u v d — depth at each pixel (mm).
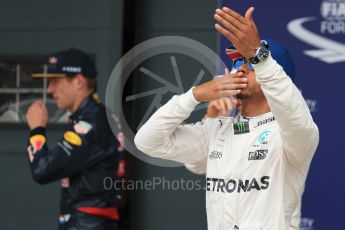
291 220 9945
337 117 15508
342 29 15523
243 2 15969
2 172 18594
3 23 18672
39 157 13883
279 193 9594
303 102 9148
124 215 18000
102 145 14234
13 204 18547
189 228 17797
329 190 15562
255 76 9695
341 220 15523
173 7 17891
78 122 14148
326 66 15602
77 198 14266
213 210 10008
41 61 18469
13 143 18547
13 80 18609
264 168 9641
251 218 9617
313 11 15664
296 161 9492
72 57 14445
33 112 14312
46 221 18375
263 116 9961
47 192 18359
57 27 18344
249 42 8984
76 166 13977
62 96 14461
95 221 14227
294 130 9086
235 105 11125
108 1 17969
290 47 15789
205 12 17719
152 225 17953
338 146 15492
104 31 17984
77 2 18203
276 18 15844
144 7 18016
